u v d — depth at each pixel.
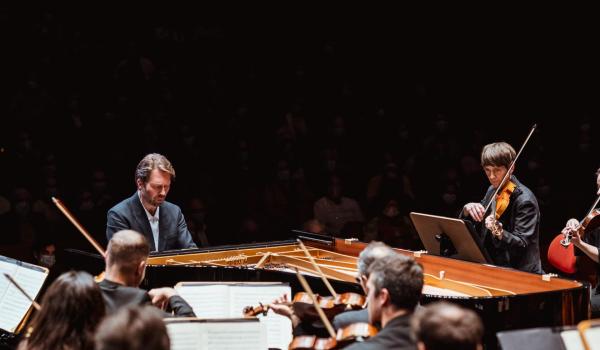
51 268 10.59
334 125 15.94
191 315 6.19
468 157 15.38
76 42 16.42
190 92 16.55
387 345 4.80
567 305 6.84
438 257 8.16
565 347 5.11
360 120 16.36
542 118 17.34
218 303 7.00
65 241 12.43
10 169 13.75
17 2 16.61
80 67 16.19
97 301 5.00
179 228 8.99
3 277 7.36
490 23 18.38
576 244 8.38
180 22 18.09
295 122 16.23
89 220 12.87
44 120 14.91
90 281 5.02
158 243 8.80
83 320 4.93
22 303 7.14
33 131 14.73
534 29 18.16
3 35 16.06
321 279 7.36
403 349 4.80
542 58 18.05
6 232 12.45
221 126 15.91
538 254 8.54
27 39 16.19
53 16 16.62
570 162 15.50
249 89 17.06
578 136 16.38
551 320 6.77
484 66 18.22
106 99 15.81
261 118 16.70
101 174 13.34
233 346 5.61
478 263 7.86
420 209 14.09
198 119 15.98
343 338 5.39
